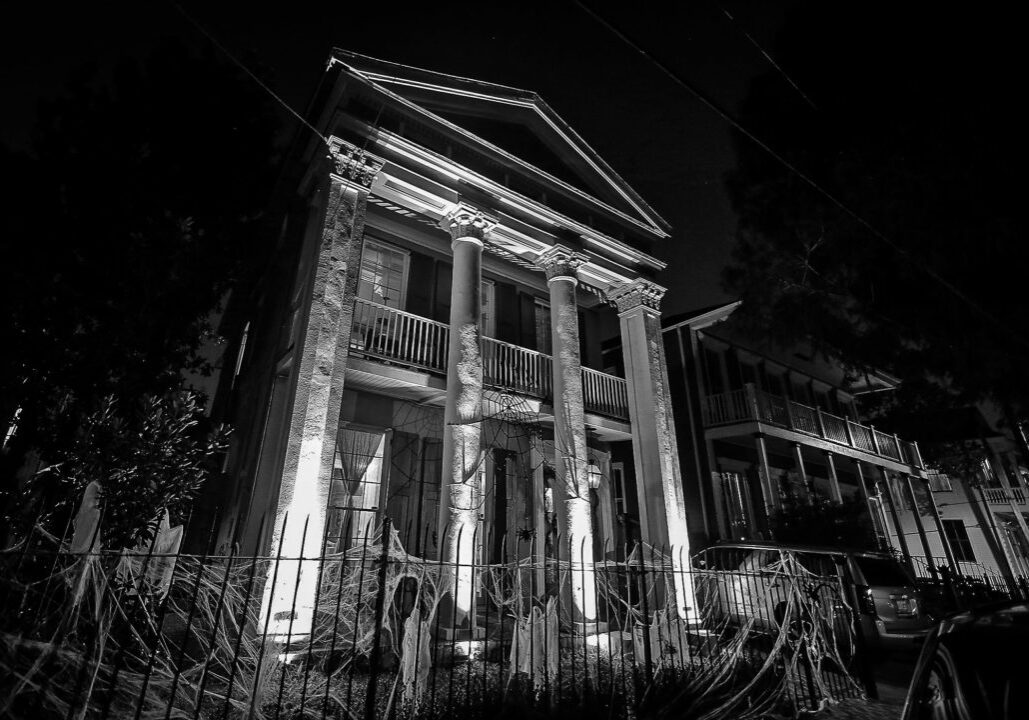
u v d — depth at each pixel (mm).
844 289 11258
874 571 8898
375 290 11219
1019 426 13969
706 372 16562
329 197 8359
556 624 5980
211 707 4520
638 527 13242
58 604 4305
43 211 7469
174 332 7656
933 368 10664
